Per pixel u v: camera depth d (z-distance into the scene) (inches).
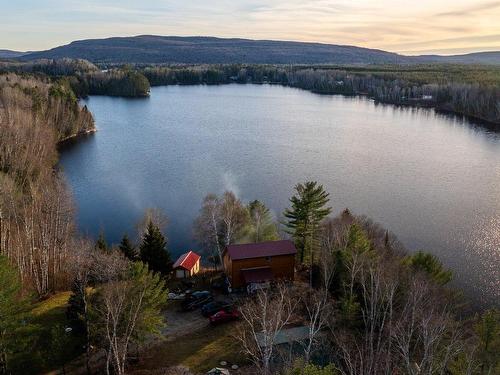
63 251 2368.4
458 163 5073.8
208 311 1897.1
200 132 6732.3
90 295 1659.7
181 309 1973.4
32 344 1637.6
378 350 1417.3
